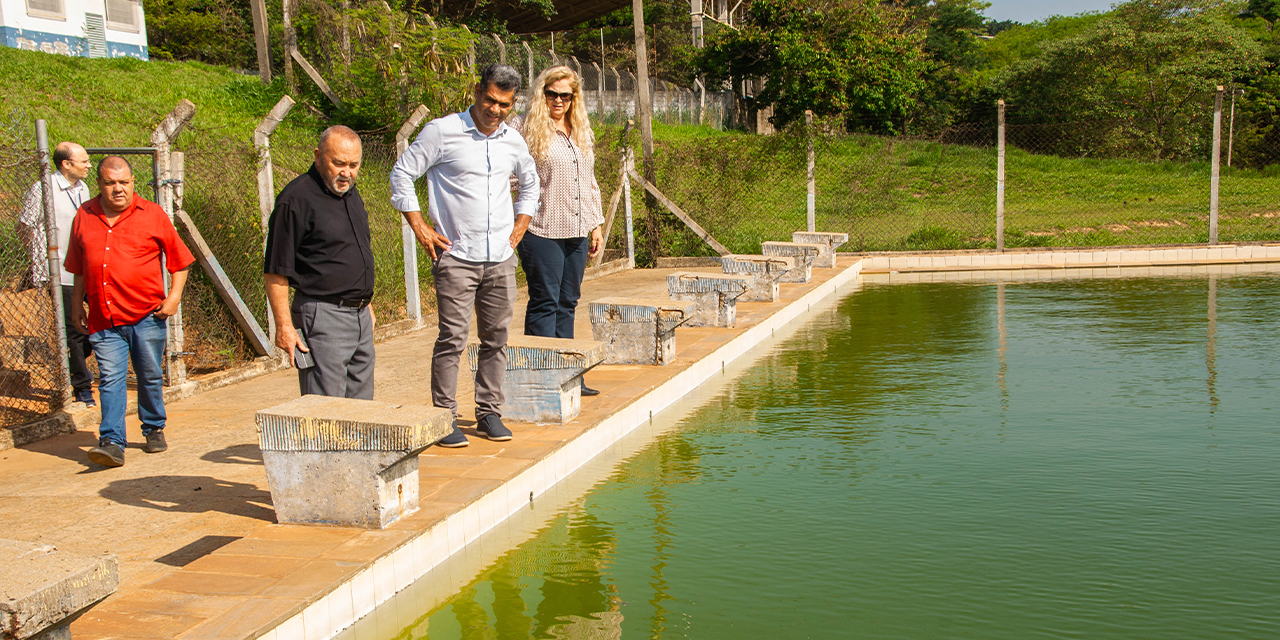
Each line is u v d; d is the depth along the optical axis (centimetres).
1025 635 287
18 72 1566
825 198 1616
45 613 211
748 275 824
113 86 1641
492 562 357
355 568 304
